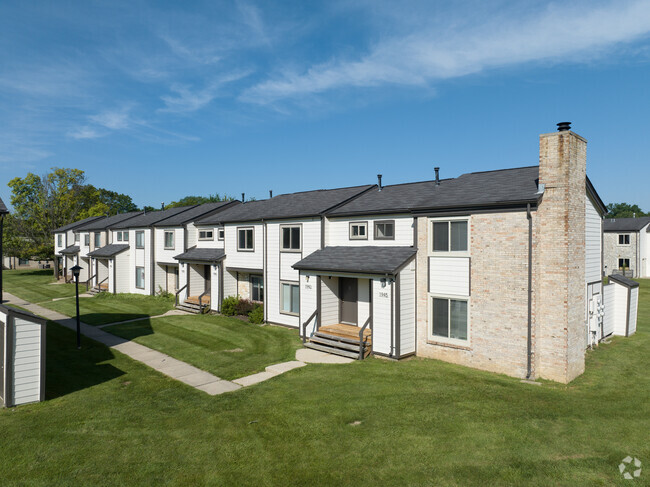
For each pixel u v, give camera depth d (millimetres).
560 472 8422
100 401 12391
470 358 15031
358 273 17078
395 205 18578
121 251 36312
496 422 10586
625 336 20344
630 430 10203
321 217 21141
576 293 14188
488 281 14531
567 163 13445
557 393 12586
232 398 12555
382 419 10852
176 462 8938
